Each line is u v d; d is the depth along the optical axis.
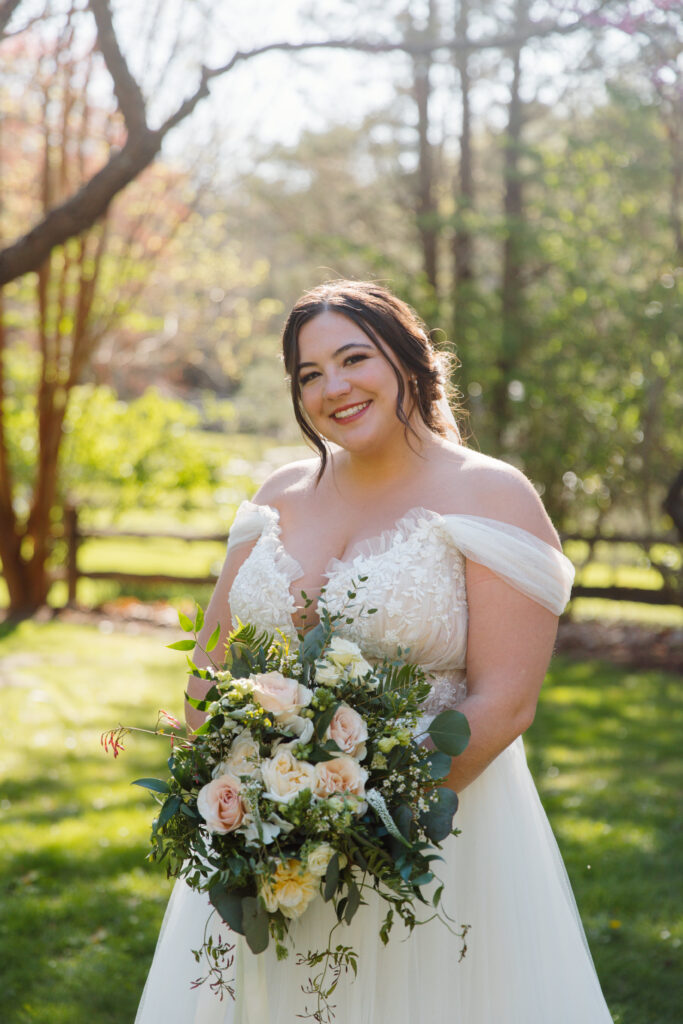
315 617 2.14
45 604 10.90
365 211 11.64
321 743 1.78
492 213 10.83
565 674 8.14
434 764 1.83
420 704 2.06
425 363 2.18
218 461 11.48
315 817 1.73
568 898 2.32
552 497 9.87
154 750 5.97
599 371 9.62
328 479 2.31
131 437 11.34
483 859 2.13
